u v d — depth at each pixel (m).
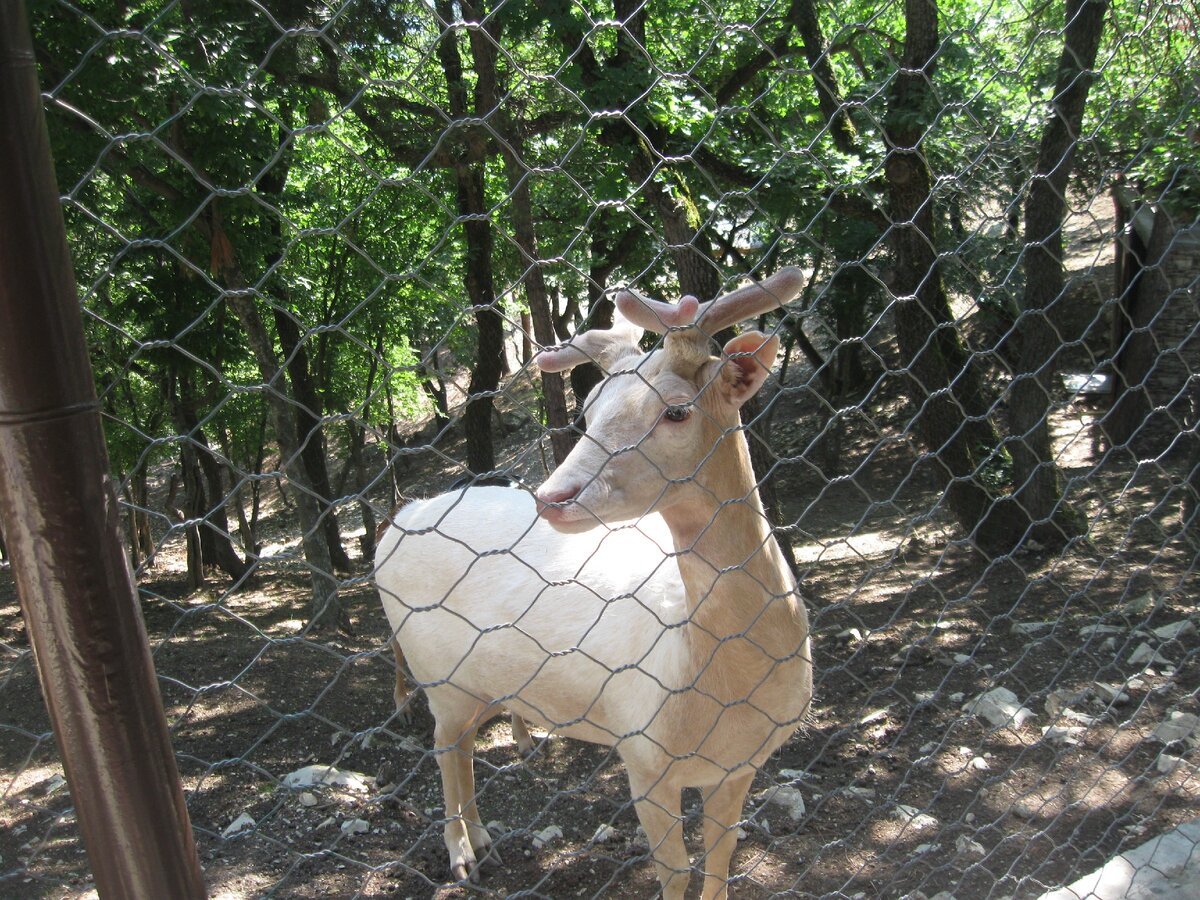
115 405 11.40
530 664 3.27
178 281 7.63
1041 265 6.99
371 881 3.92
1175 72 2.94
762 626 2.60
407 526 3.76
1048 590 7.07
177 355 8.00
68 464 1.19
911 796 4.38
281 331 11.21
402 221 11.26
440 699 3.77
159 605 10.46
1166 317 11.02
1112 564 7.36
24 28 1.10
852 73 8.34
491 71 4.91
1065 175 4.28
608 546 3.28
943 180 2.25
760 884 3.76
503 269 11.87
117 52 2.51
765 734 2.78
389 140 5.83
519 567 3.41
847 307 14.45
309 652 7.16
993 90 5.66
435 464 18.14
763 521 2.56
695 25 7.86
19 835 4.07
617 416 2.21
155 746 1.31
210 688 1.39
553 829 4.26
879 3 6.52
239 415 11.98
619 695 2.99
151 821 1.32
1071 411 12.45
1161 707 5.03
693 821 4.34
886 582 8.06
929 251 7.43
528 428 17.20
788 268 2.01
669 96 6.94
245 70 3.62
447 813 3.94
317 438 12.09
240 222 6.02
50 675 1.25
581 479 2.14
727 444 2.36
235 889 3.82
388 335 12.83
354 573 13.74
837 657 6.20
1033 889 3.60
